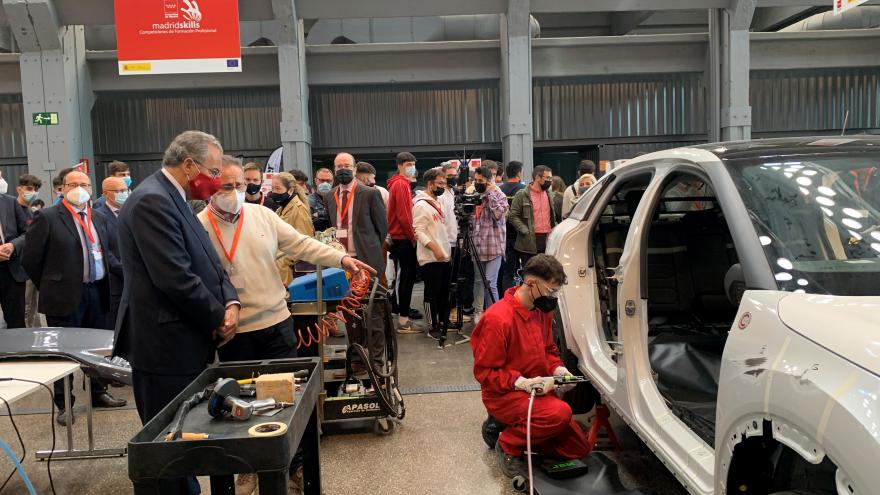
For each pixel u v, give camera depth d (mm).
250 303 2885
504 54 9102
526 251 6113
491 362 2961
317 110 10531
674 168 2463
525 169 8859
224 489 2398
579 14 12383
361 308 3918
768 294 1662
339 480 3049
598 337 3248
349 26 10070
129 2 7199
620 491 2656
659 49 9867
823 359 1342
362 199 5000
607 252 3602
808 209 1921
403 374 4797
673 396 2594
